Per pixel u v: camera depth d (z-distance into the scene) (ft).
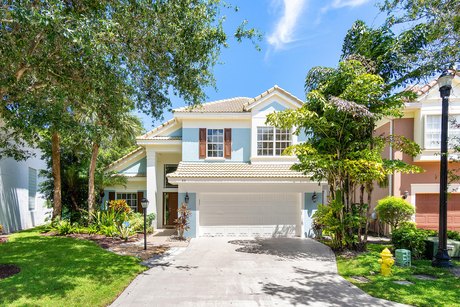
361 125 36.86
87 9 23.91
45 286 22.71
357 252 36.86
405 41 34.42
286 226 52.90
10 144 50.93
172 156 65.77
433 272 28.14
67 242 40.60
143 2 24.57
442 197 30.76
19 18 18.19
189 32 27.04
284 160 56.54
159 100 34.99
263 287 24.79
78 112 35.86
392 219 45.32
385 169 35.78
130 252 37.40
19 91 26.71
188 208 51.16
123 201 57.67
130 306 20.57
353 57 37.50
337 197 38.34
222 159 57.57
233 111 57.26
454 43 26.63
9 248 36.52
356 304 21.02
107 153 73.97
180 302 21.38
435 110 49.93
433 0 25.70
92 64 23.56
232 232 52.31
